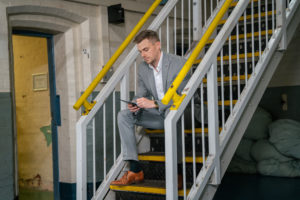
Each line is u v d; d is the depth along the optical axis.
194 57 2.52
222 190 4.47
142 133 3.24
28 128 4.85
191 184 2.75
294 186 4.46
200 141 3.02
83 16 4.02
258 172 5.28
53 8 3.77
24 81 4.85
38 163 4.74
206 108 2.91
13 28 3.73
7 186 3.37
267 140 5.38
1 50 3.37
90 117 2.84
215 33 4.36
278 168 5.03
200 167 2.75
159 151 3.25
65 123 4.11
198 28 4.04
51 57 4.20
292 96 5.63
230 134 2.86
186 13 5.21
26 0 3.57
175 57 2.78
